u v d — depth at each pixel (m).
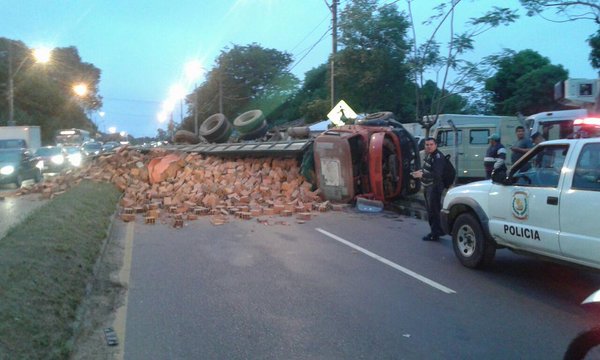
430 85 20.81
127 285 7.67
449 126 22.34
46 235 8.70
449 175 10.87
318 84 48.47
